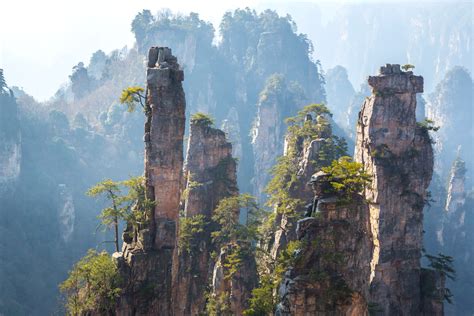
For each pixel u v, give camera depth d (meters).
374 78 116.50
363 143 118.81
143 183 98.69
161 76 95.00
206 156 135.62
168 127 95.50
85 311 87.25
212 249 125.19
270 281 90.62
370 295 112.44
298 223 68.44
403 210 114.62
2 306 184.38
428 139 118.25
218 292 109.00
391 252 114.06
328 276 66.56
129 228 98.06
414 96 116.94
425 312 114.81
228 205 121.62
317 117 153.25
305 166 129.38
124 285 90.44
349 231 67.81
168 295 93.94
